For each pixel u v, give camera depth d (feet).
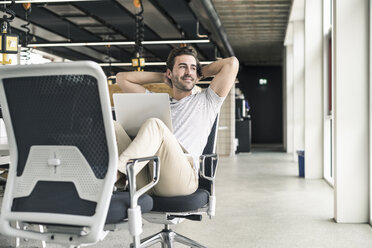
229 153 39.93
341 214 12.90
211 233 11.59
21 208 6.39
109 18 30.09
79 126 6.12
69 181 6.18
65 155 6.22
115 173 6.01
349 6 12.76
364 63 12.80
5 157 9.55
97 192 6.03
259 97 63.41
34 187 6.36
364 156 12.87
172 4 26.40
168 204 7.66
